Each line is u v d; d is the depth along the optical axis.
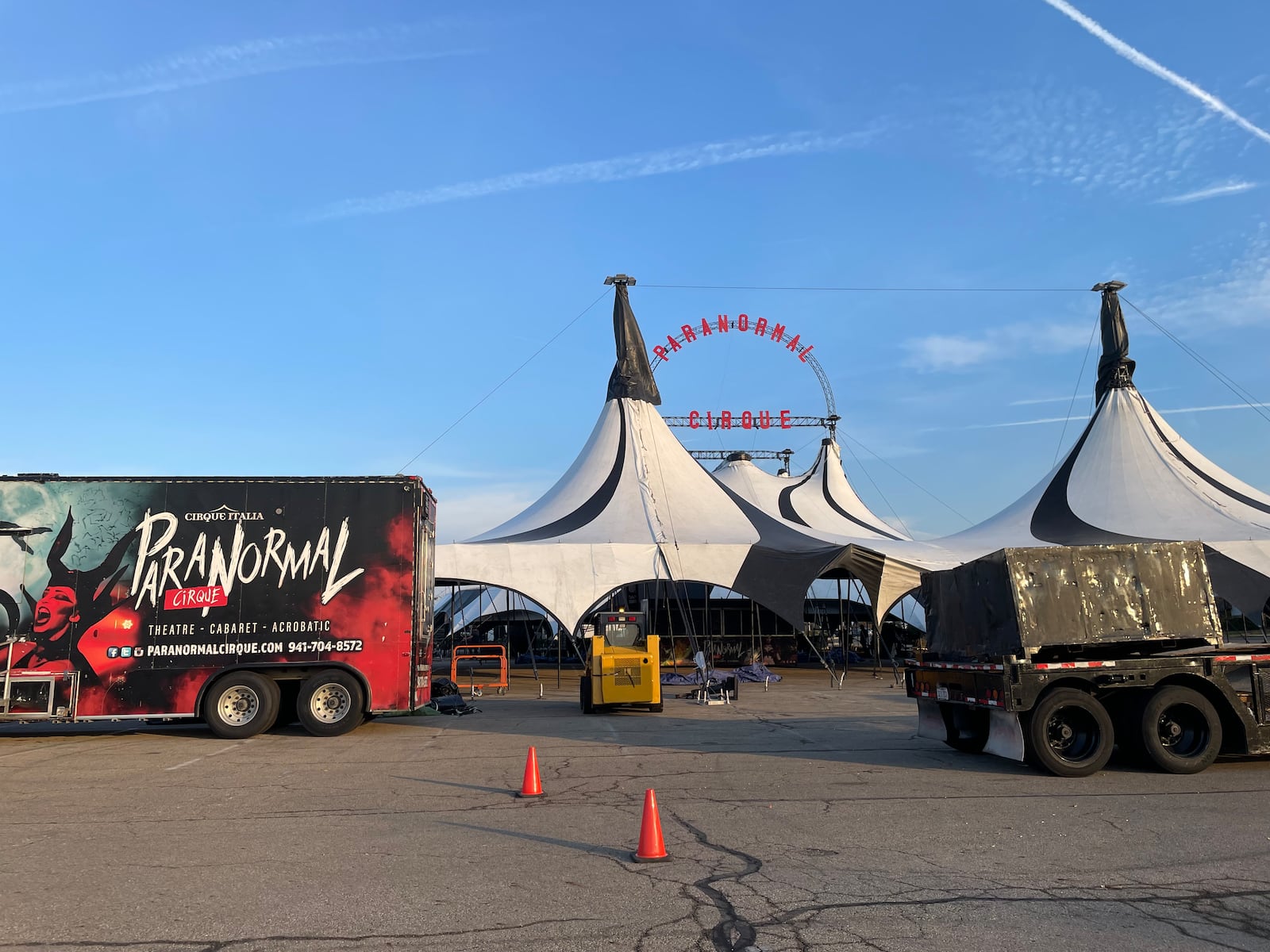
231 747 12.12
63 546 13.01
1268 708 9.63
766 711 16.88
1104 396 34.47
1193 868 5.78
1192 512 28.80
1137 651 10.10
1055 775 9.30
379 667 13.30
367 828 7.05
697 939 4.50
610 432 32.28
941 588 11.63
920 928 4.65
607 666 16.36
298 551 13.39
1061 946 4.38
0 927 4.77
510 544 24.89
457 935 4.59
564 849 6.34
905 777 9.23
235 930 4.70
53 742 12.84
